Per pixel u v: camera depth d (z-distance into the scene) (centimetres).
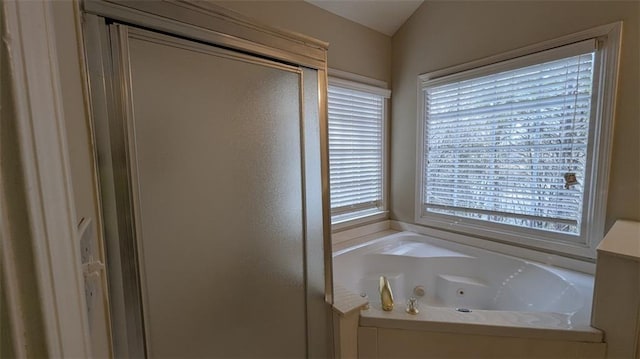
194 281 72
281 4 190
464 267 204
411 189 255
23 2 23
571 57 162
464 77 210
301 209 96
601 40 151
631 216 147
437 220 238
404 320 122
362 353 125
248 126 80
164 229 66
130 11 59
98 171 56
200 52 70
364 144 251
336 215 237
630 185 147
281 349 94
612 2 147
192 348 73
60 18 36
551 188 176
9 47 22
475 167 212
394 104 262
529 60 177
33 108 24
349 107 238
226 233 78
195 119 70
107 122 57
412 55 244
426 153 244
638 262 99
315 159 99
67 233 28
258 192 84
